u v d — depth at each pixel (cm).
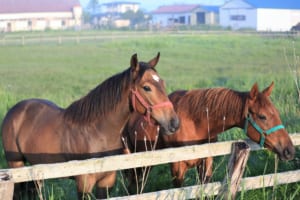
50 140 460
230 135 720
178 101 525
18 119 503
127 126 582
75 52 3041
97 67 2186
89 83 1662
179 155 419
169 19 9212
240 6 6875
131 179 598
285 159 445
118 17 10888
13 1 8262
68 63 2403
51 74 1936
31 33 5784
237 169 430
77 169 381
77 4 9081
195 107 503
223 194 432
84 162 382
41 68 2188
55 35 4888
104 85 446
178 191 420
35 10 8381
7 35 5062
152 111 415
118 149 456
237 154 430
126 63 2362
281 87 1201
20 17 8112
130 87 424
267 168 612
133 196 403
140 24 9475
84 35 4791
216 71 1953
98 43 3781
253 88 456
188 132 507
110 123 441
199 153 428
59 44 3772
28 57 2739
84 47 3422
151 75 418
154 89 414
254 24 6725
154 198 410
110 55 2795
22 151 490
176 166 510
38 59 2623
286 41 3388
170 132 414
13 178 359
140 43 3416
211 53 2855
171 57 2644
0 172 352
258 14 6656
